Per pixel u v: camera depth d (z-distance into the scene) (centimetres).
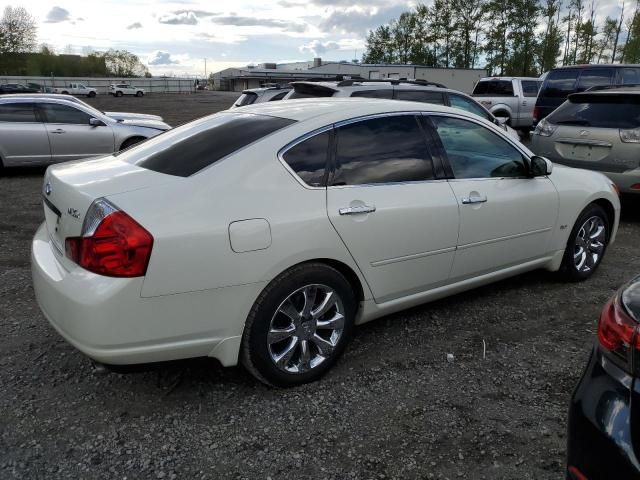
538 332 372
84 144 986
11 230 616
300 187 289
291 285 282
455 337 363
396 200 321
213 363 326
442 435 262
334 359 313
